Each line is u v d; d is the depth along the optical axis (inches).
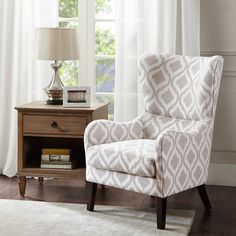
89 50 219.5
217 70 173.6
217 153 211.2
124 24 208.1
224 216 172.9
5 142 222.5
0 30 218.5
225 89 208.2
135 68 209.3
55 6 215.3
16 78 218.8
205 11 207.3
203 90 174.7
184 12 203.0
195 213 175.5
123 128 181.5
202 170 175.0
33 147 200.7
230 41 206.2
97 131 174.1
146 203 184.4
